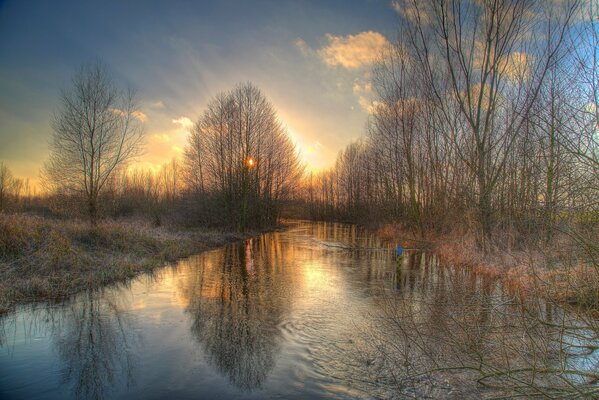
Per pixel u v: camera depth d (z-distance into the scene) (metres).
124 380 6.62
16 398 5.96
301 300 12.04
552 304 6.67
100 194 24.23
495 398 5.63
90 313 10.51
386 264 19.64
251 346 8.20
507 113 16.42
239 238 33.69
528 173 8.54
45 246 14.55
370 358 7.42
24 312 10.48
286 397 6.02
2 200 31.27
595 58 6.14
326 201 89.44
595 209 6.27
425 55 20.56
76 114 21.91
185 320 9.98
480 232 17.62
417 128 29.45
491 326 7.09
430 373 6.61
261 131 40.75
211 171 36.81
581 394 5.00
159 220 34.34
